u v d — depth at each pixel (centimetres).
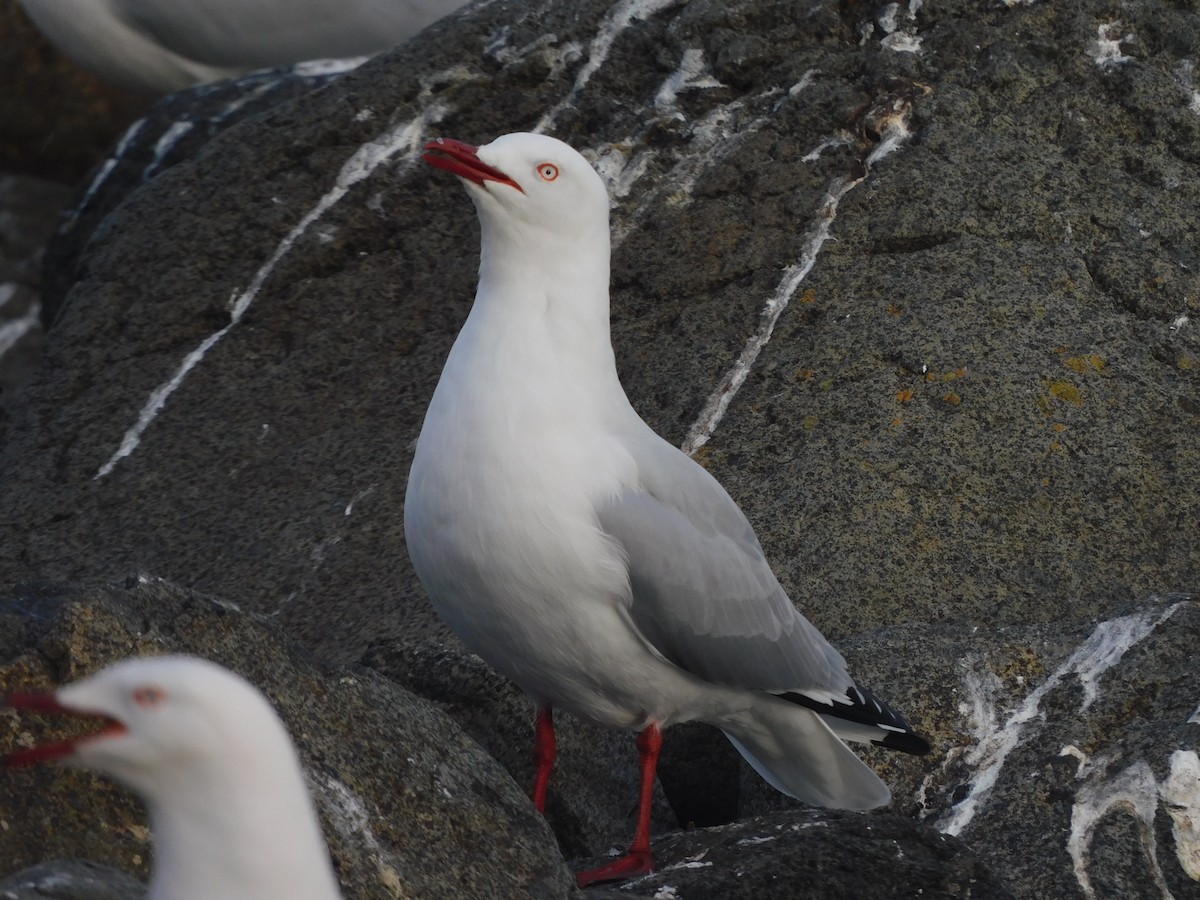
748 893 766
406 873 682
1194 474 1140
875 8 1389
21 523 1354
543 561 828
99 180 1852
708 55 1416
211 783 448
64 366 1469
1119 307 1227
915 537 1094
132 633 684
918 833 805
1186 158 1307
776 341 1222
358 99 1512
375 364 1379
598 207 877
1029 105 1325
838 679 910
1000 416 1148
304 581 1218
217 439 1365
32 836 635
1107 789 883
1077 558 1098
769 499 1119
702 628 859
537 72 1474
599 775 1012
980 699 966
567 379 855
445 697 1048
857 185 1293
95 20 2003
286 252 1463
